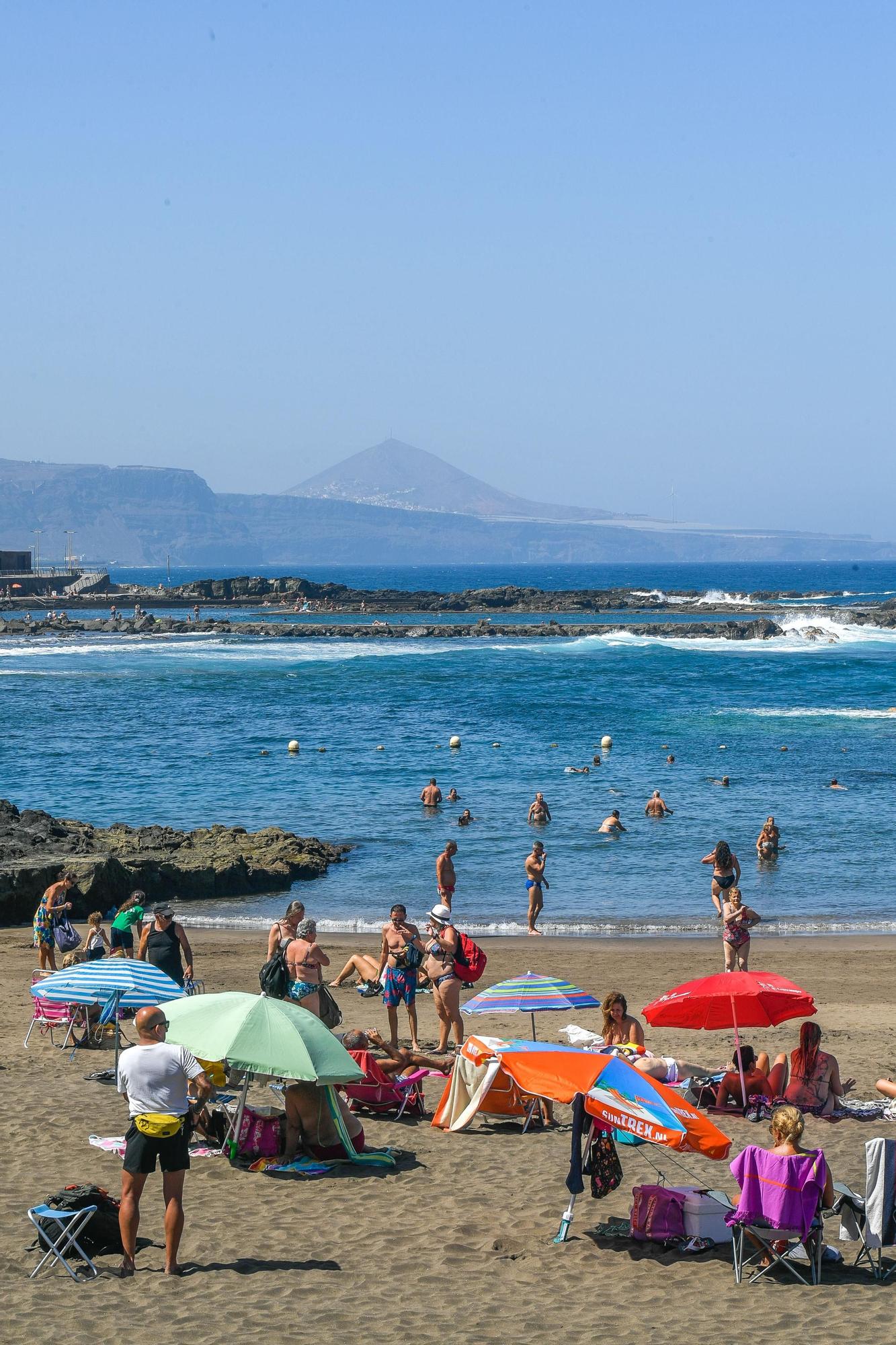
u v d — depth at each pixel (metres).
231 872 31.95
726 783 47.50
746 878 33.84
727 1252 11.19
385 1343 9.27
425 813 42.53
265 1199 12.41
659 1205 11.33
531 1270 10.74
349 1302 10.02
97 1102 15.45
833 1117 15.06
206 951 26.27
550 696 77.25
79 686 82.31
